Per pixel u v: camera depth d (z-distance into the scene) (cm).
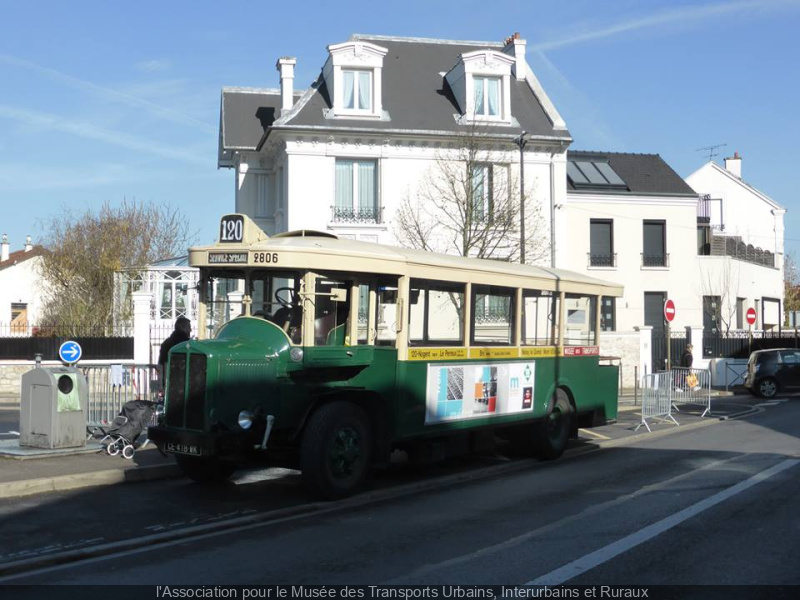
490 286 1222
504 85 3108
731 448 1472
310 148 2916
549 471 1235
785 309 5503
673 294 3678
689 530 826
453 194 2792
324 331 988
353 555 729
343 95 2988
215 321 1017
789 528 834
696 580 653
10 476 1009
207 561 711
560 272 1420
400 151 2975
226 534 814
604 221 3631
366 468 1010
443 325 1139
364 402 1028
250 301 995
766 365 2850
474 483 1131
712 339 3412
